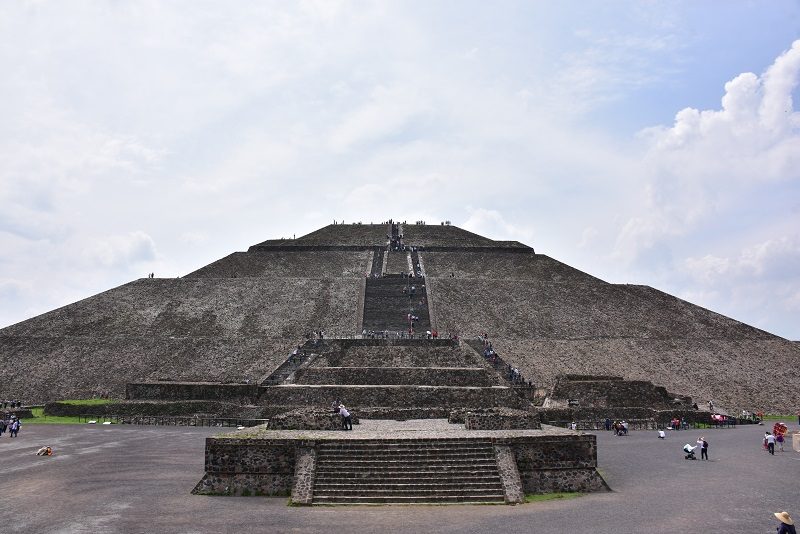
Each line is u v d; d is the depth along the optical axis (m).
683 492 26.59
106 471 31.19
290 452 26.44
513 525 21.14
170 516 22.55
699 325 84.00
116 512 23.19
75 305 85.88
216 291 91.19
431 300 87.88
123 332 78.06
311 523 21.48
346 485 25.23
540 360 70.81
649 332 81.12
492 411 34.16
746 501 24.84
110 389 65.38
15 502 24.83
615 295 93.25
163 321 81.19
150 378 66.94
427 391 52.34
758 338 80.38
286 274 105.62
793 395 66.31
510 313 85.62
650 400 55.62
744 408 63.44
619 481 29.12
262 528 20.91
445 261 112.88
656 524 21.31
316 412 32.94
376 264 109.81
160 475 30.17
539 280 101.62
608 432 49.16
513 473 25.72
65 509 23.69
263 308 85.31
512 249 121.06
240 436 27.52
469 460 26.56
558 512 22.97
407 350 65.25
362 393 52.72
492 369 61.06
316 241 124.25
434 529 20.66
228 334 77.44
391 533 20.22
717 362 72.94
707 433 48.78
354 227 137.00
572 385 56.12
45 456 35.78
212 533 20.42
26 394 65.31
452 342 68.81
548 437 27.33
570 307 88.31
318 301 87.38
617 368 70.00
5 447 39.50
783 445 41.22
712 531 20.48
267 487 26.12
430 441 27.31
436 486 25.17
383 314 83.25
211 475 26.39
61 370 69.38
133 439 43.06
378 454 26.73
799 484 28.33
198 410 53.78
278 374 61.19
